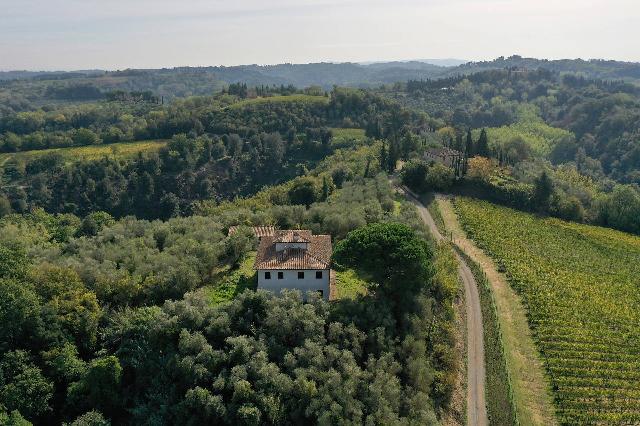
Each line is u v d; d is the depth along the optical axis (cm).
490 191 15662
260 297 6538
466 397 6481
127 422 5656
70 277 6931
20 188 19612
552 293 9488
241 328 6278
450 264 9194
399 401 5791
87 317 6388
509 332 8106
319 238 8081
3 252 6738
